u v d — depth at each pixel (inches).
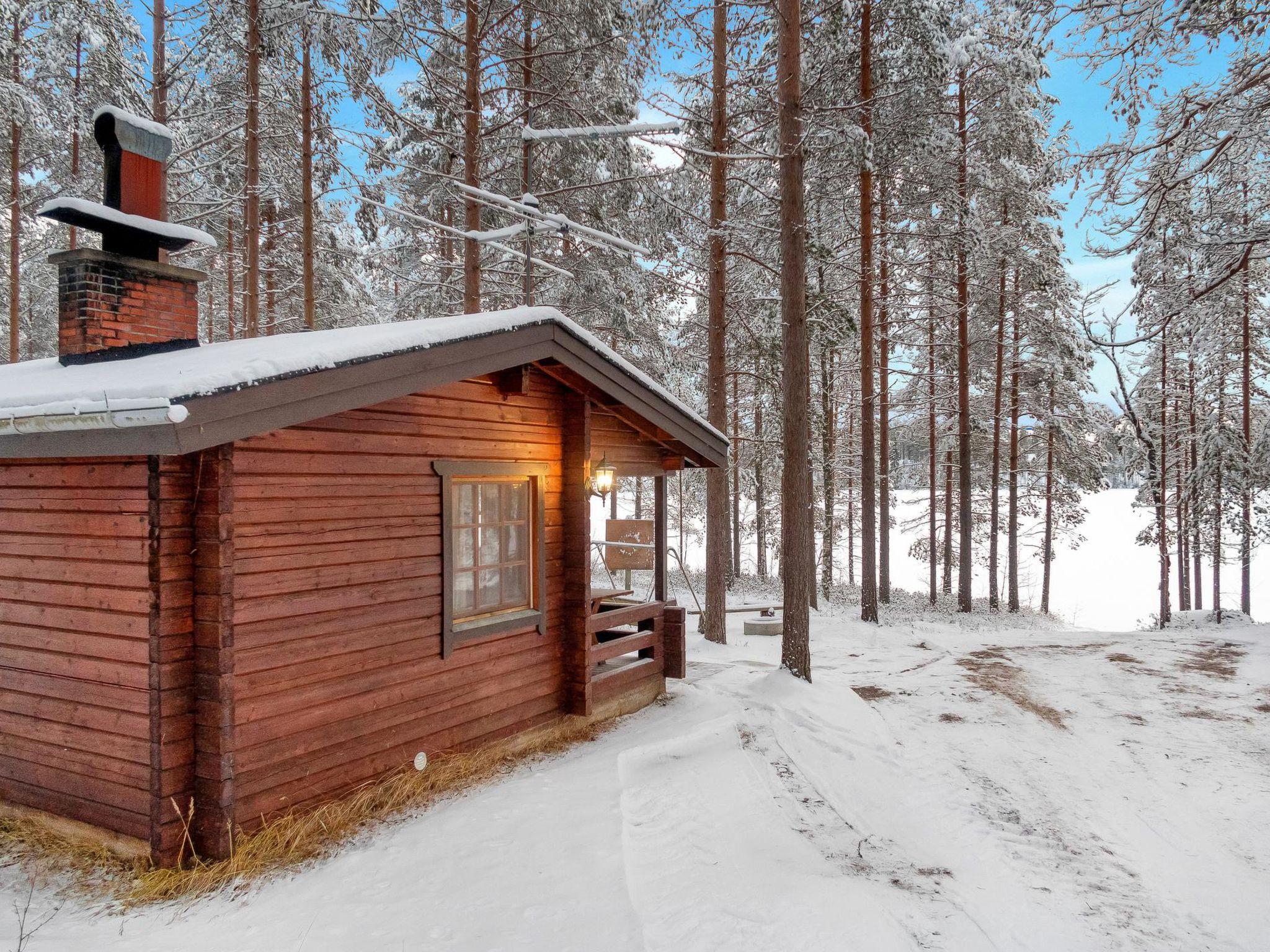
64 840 170.4
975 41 470.3
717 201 464.8
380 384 177.5
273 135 569.0
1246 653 442.0
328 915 140.6
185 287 223.8
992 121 568.7
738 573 895.7
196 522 159.2
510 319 215.6
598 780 213.5
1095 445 855.7
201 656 158.4
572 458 266.5
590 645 268.2
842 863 180.2
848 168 493.4
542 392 258.5
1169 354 768.3
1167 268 294.0
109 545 161.2
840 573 1134.4
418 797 198.8
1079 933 155.6
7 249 661.3
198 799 159.6
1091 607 966.4
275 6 410.6
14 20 533.6
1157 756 271.4
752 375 504.7
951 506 930.7
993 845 199.6
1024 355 758.5
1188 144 267.9
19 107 497.7
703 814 198.1
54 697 173.0
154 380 146.4
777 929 140.9
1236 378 758.5
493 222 502.3
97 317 202.1
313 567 177.6
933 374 745.0
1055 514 881.5
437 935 133.8
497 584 241.4
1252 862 193.8
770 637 512.7
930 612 695.1
